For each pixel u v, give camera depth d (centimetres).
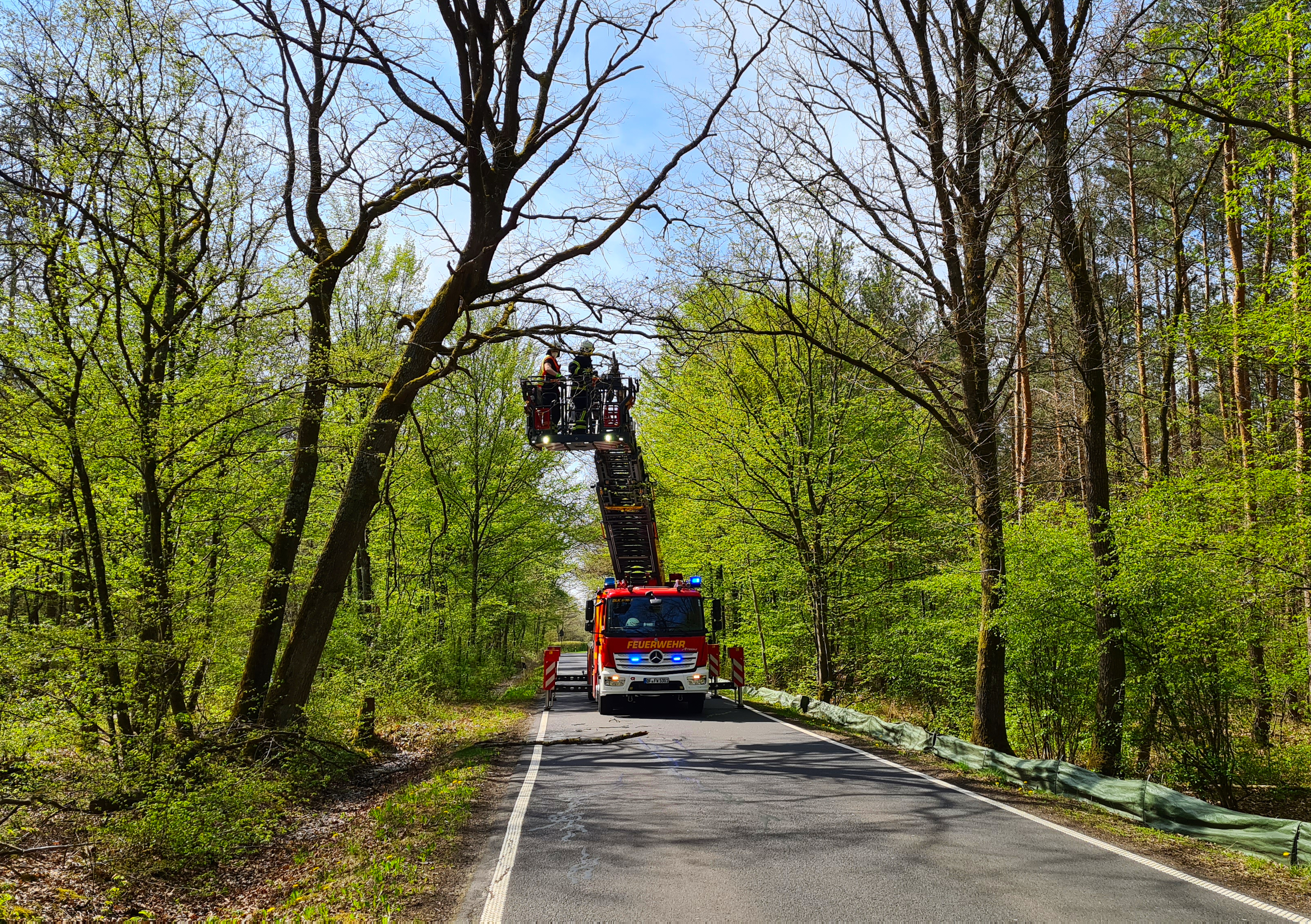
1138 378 2442
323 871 706
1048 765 1034
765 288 1902
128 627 973
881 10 1347
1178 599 1304
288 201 1290
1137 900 581
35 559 1089
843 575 2256
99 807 884
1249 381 2036
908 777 1063
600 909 564
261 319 1138
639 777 1059
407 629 1892
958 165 1313
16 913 591
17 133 958
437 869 676
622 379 1766
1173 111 1264
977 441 1379
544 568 3434
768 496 2070
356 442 1449
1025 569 1434
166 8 1028
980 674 1379
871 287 2048
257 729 1141
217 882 733
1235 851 730
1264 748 1473
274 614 1262
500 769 1147
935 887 606
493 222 1441
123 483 1138
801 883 616
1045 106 1213
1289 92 1220
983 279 1366
